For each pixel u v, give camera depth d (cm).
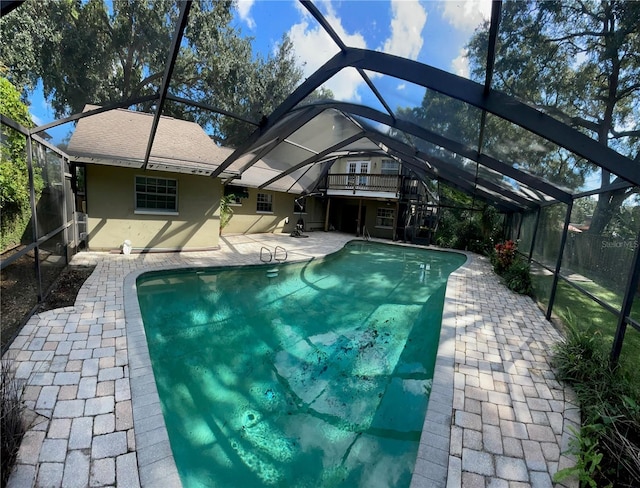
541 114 319
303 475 307
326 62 416
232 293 812
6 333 417
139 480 240
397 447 349
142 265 855
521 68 281
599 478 264
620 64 241
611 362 400
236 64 1062
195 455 321
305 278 1018
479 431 321
